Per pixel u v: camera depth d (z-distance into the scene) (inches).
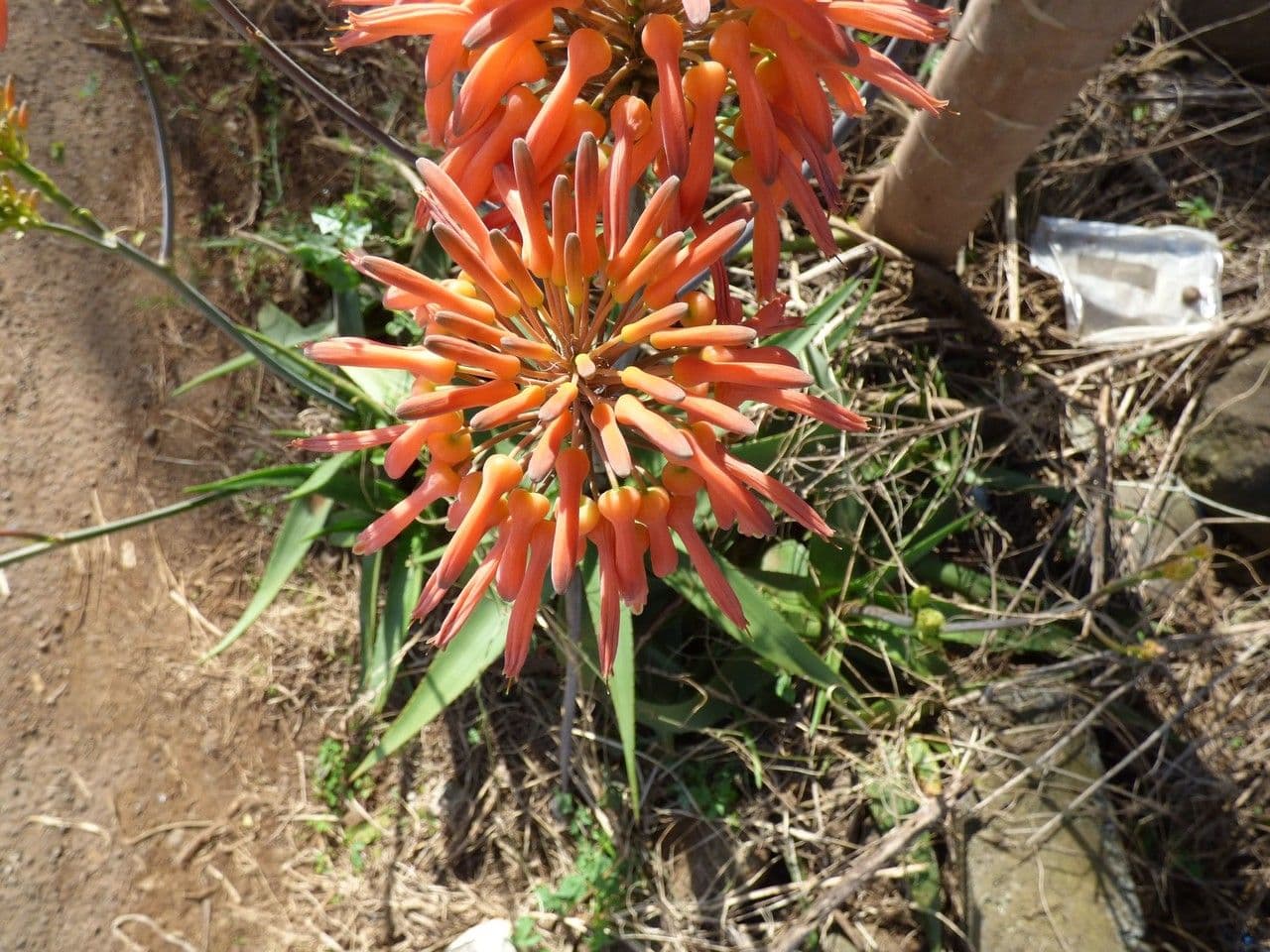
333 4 8.2
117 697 18.1
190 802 17.8
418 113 20.0
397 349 8.2
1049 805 15.8
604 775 16.9
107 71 19.9
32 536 13.5
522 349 8.0
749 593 14.4
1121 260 19.5
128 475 19.0
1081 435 18.3
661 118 7.5
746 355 8.1
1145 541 17.9
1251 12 19.5
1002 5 12.7
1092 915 15.1
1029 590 17.2
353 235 17.3
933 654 16.6
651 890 16.4
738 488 8.0
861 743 16.3
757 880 16.2
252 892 17.4
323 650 18.6
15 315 18.9
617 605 8.4
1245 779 16.5
